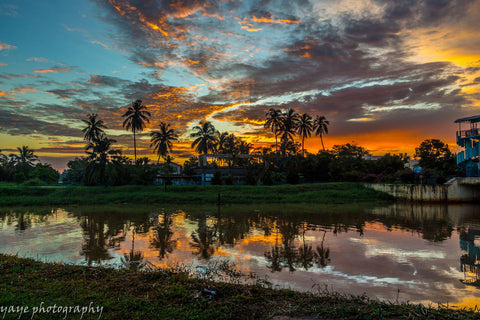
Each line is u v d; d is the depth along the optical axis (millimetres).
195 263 13102
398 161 59031
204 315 6566
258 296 7918
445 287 10375
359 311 7023
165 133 69188
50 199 42406
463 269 12484
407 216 28891
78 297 7266
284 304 7492
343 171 59406
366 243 17328
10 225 23953
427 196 41531
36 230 21672
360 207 36875
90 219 27250
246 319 6578
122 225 23875
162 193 45969
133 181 56750
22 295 7262
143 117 61094
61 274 9133
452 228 22391
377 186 47094
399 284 10641
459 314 7145
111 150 53688
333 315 6863
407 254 14883
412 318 6820
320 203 41844
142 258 13984
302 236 19312
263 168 57656
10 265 9883
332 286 10328
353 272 11977
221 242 17547
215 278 10898
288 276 11352
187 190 49031
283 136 65875
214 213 31453
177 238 18719
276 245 16766
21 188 48469
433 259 13992
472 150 41156
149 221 25969
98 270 9562
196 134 72938
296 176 58344
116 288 8016
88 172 53031
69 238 18719
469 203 41156
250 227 22812
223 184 55750
